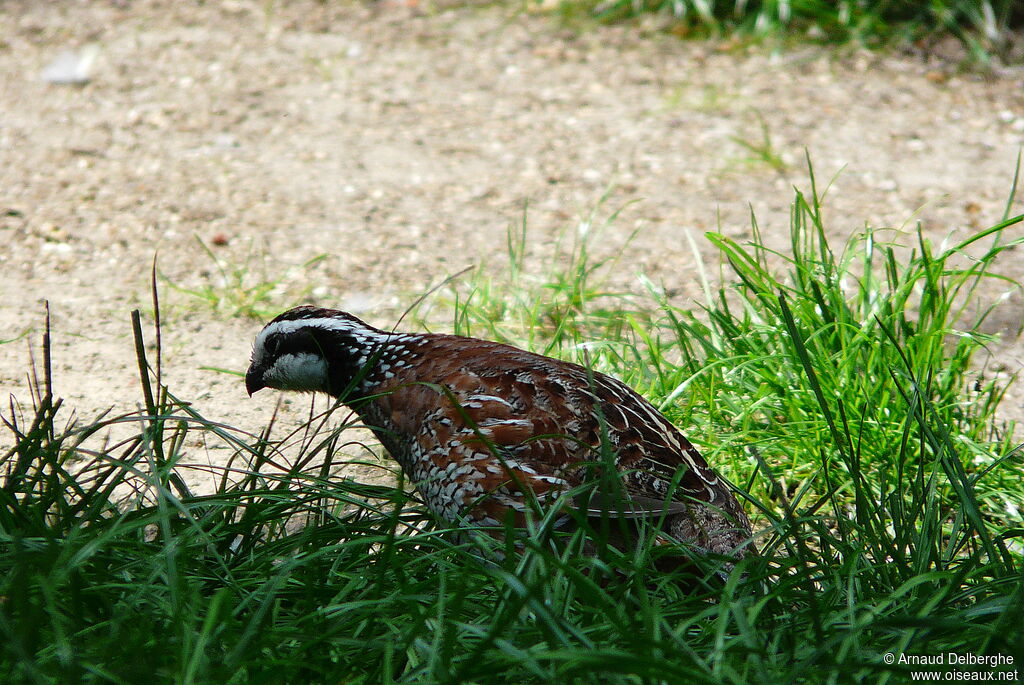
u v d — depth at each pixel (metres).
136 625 5.80
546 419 7.10
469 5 19.33
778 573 6.52
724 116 15.95
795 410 9.20
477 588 6.26
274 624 6.02
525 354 7.73
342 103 16.25
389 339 8.13
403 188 14.11
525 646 5.77
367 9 19.23
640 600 5.73
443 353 7.84
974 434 9.14
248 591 6.43
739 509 7.16
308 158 14.77
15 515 6.65
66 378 10.19
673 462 7.12
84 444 9.08
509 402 7.21
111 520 6.67
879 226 13.21
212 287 11.94
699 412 9.54
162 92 16.39
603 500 6.29
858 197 13.91
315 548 6.68
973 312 11.54
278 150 14.96
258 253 12.60
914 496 7.28
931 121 15.84
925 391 8.63
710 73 17.14
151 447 6.92
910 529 7.07
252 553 6.84
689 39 18.12
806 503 8.70
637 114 16.05
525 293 11.77
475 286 11.38
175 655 5.46
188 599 5.95
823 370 9.10
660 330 10.95
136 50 17.64
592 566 6.18
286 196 13.84
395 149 15.07
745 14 18.44
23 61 17.17
